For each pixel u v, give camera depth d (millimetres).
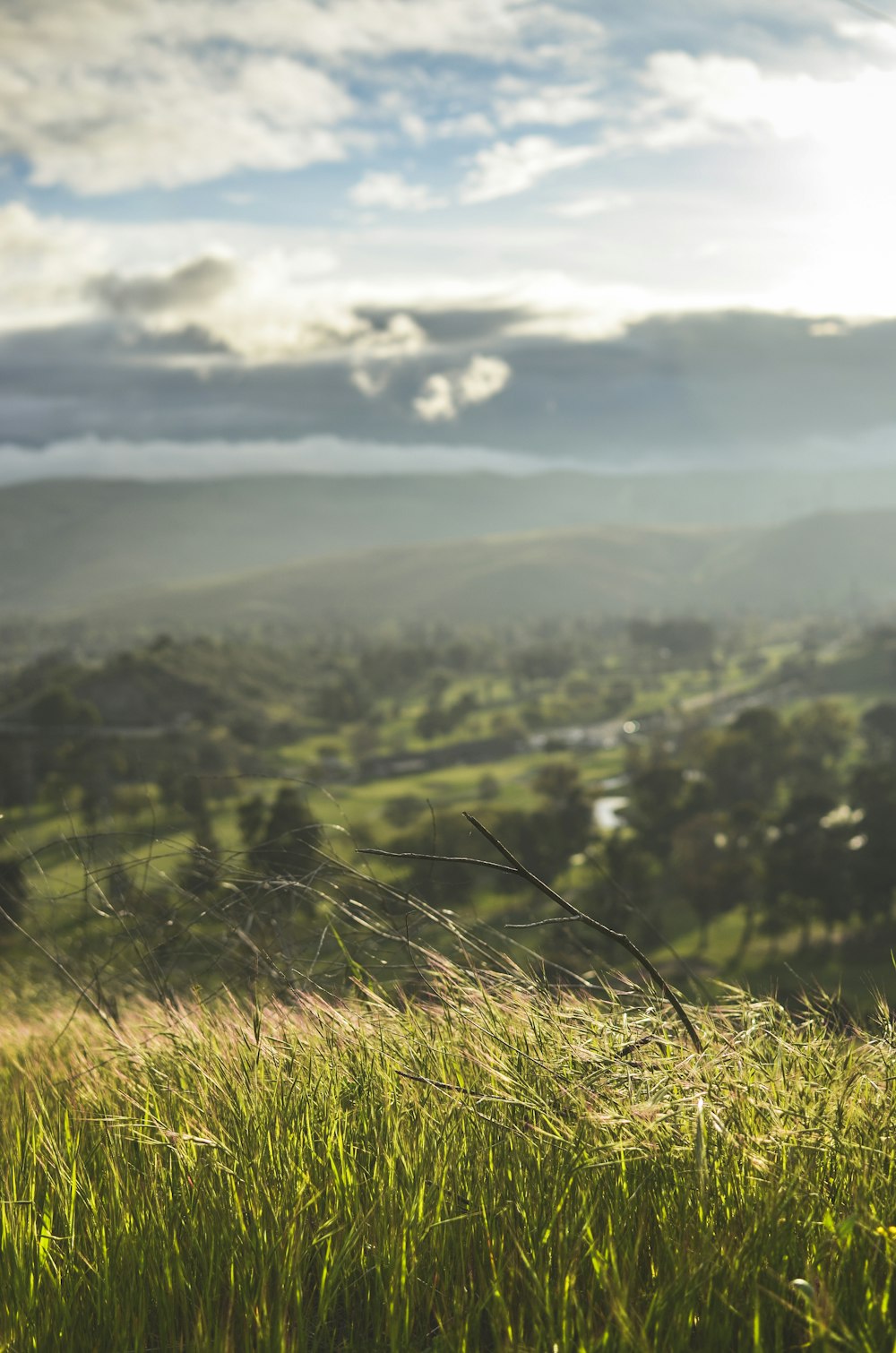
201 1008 4234
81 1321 2619
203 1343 2408
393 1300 2508
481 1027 3580
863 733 159000
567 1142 3033
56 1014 7109
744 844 93062
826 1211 2674
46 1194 3238
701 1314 2400
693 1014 3594
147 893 4191
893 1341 2221
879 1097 3150
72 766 141000
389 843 77000
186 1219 2949
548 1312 2324
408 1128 3338
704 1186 2777
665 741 194125
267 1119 3432
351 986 4008
